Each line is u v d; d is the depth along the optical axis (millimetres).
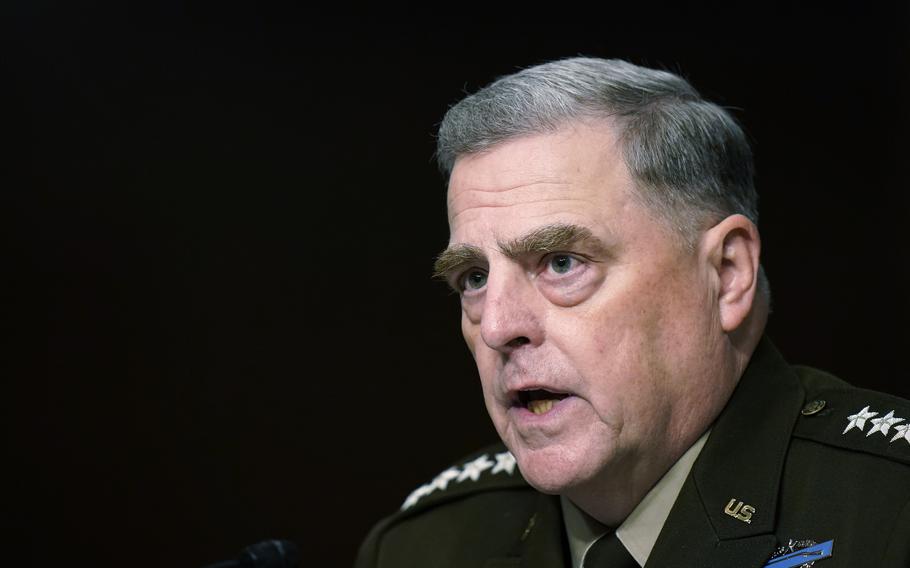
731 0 10680
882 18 10352
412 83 11297
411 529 6848
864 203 10383
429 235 11430
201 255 11344
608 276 5254
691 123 5539
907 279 10188
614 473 5406
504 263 5320
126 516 11219
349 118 11359
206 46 11273
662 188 5371
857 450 5297
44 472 11172
